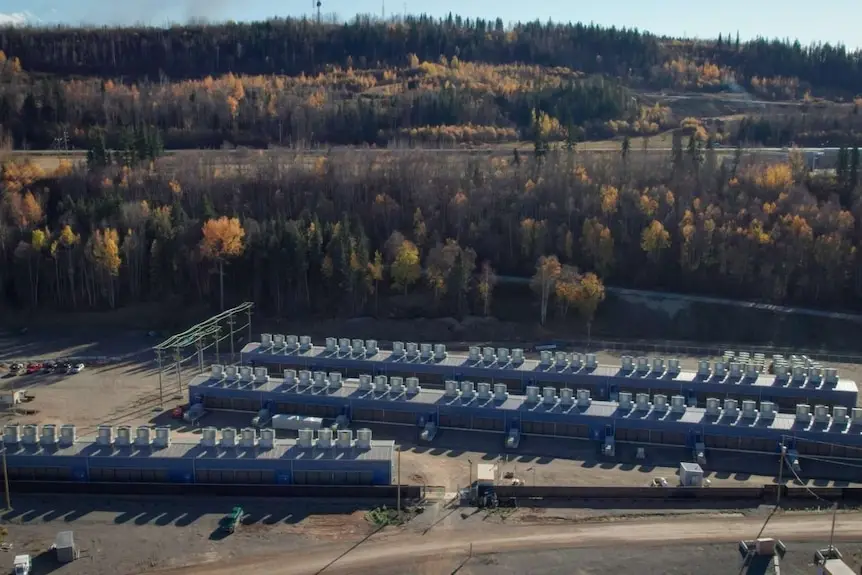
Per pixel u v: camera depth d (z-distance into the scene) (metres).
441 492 84.06
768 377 111.06
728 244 155.62
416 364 119.06
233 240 152.25
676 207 165.75
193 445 86.25
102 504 80.62
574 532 75.00
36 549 72.19
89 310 152.88
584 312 144.62
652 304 151.00
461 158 196.00
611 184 174.25
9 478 84.94
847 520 76.81
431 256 152.50
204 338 141.50
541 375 114.62
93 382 121.44
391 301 153.50
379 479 83.94
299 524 76.75
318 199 173.62
